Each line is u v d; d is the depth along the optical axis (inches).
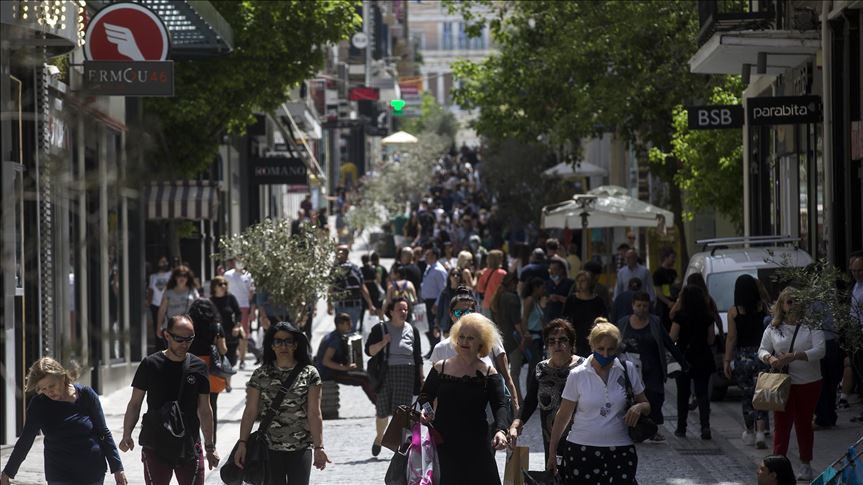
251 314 1838.1
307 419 673.6
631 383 652.7
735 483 887.1
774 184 1902.1
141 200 355.6
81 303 1163.3
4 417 1061.1
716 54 1574.8
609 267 2395.4
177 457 674.2
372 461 1022.4
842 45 1389.0
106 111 377.7
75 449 624.4
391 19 7253.9
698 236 2672.2
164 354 684.7
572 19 2384.4
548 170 3449.8
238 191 3122.5
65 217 357.4
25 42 398.9
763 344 903.1
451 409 628.1
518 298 1302.9
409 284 1860.2
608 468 645.9
